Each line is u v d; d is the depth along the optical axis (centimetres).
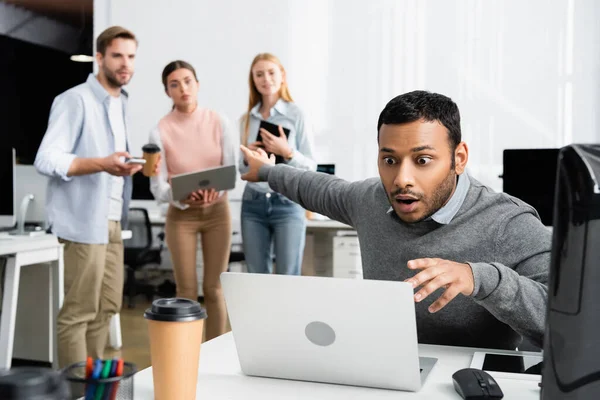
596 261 82
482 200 158
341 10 658
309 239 648
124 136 334
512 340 162
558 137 608
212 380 127
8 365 338
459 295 155
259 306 123
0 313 366
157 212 678
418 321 160
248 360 129
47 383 67
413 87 643
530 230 154
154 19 698
